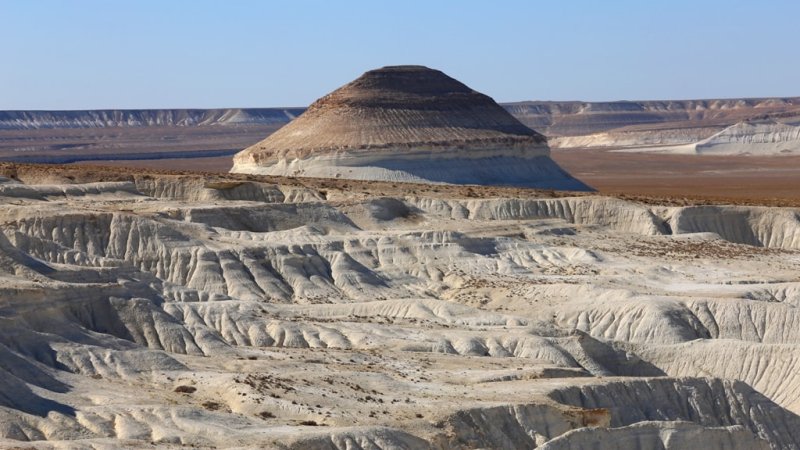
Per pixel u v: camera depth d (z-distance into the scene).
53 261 123.75
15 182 168.62
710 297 135.00
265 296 134.50
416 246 153.75
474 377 95.31
